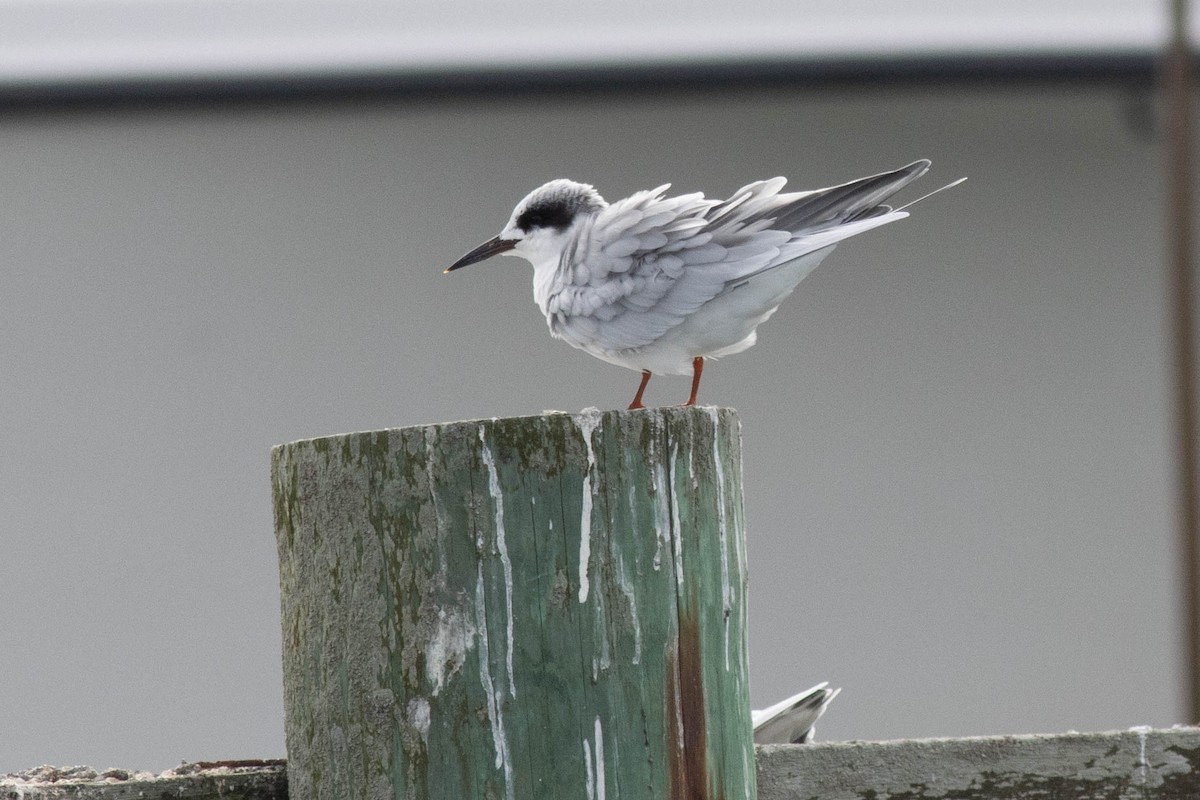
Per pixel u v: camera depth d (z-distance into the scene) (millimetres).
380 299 13758
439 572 3594
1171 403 13664
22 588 13484
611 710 3594
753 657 13977
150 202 13711
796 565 14047
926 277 14156
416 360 13734
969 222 14148
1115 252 14203
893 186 5395
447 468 3598
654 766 3611
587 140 13781
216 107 13680
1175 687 14281
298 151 13750
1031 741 4105
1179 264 11469
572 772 3582
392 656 3619
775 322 14070
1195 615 10938
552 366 13789
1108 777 4117
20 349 13641
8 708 13367
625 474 3625
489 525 3594
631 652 3611
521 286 13789
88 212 13703
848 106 13898
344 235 13758
